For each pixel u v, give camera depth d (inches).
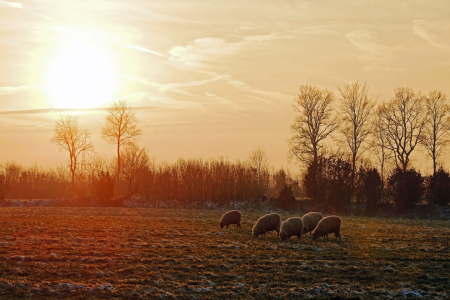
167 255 992.9
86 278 796.6
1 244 1054.4
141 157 3208.7
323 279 831.1
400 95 2883.9
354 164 2861.7
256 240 1243.8
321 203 2723.9
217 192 2997.0
